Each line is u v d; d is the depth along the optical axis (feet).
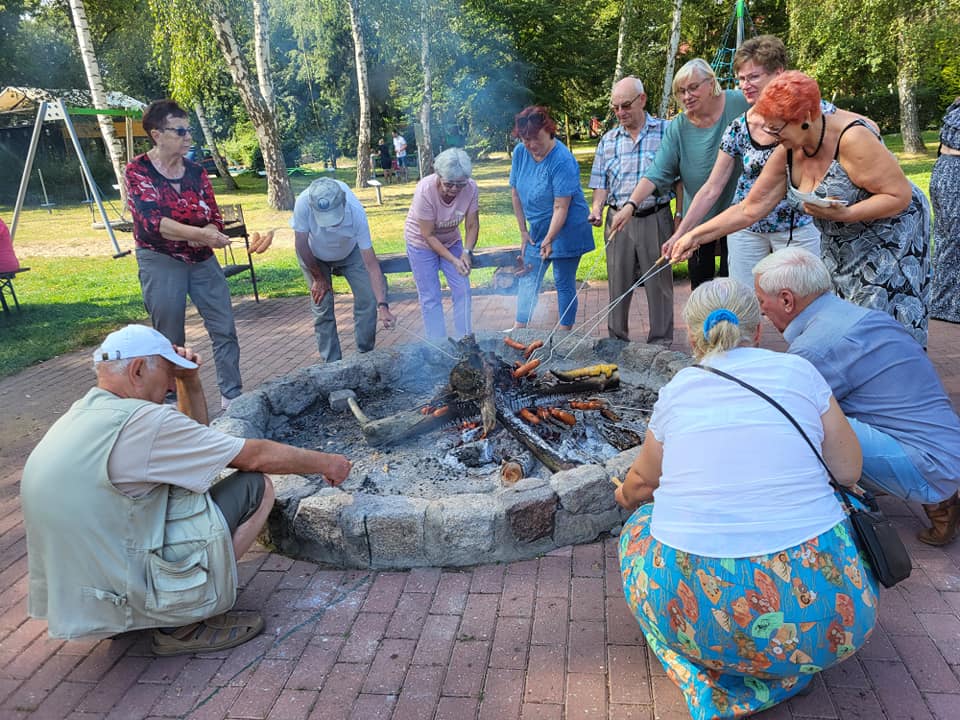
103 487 7.86
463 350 15.37
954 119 16.92
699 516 6.70
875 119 100.32
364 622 9.24
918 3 58.80
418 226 17.04
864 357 9.14
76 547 7.97
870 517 7.09
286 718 7.77
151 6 52.75
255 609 9.57
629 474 8.14
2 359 22.38
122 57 86.99
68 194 78.38
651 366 15.61
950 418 9.04
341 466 9.93
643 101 16.72
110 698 8.23
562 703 7.78
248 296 29.81
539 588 9.70
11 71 84.43
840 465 7.26
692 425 6.88
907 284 10.84
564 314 18.86
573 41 86.79
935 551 10.03
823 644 6.64
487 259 23.70
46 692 8.38
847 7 60.44
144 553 8.14
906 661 8.09
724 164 14.11
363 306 17.43
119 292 31.83
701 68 14.83
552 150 17.54
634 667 8.23
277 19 90.43
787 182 11.08
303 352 21.65
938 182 17.52
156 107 14.66
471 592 9.71
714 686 7.30
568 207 17.79
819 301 9.52
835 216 10.25
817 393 7.00
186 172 15.46
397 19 74.54
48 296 31.42
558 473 10.71
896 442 8.98
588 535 10.63
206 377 19.84
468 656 8.55
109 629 8.27
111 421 7.95
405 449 13.29
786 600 6.49
